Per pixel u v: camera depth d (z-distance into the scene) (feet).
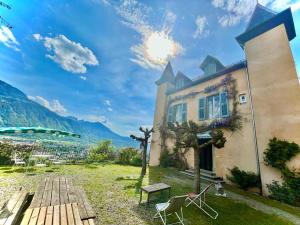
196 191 22.76
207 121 39.91
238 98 34.09
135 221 15.01
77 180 27.61
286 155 24.22
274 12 32.48
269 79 28.91
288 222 16.75
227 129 34.42
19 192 14.84
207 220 16.07
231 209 19.26
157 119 57.06
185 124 29.32
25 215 9.87
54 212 10.38
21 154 39.24
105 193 21.86
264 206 21.15
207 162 39.42
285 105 26.32
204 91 42.37
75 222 9.21
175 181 31.19
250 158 29.71
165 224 13.76
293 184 22.98
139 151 56.39
